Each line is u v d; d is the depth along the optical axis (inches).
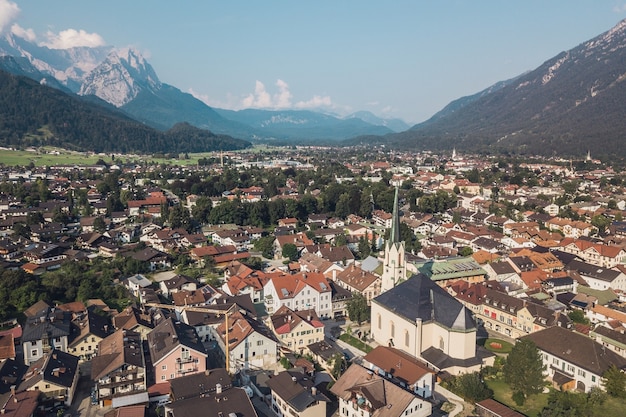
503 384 4596.5
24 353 4879.4
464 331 4690.0
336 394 4106.8
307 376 4485.7
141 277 7431.1
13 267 7805.1
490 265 7628.0
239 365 4936.0
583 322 6053.2
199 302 6358.3
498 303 6048.2
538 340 4955.7
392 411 3713.1
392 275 6053.2
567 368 4621.1
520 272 7416.3
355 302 6171.3
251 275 7288.4
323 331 5526.6
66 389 4163.4
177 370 4549.7
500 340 5728.3
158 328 5172.2
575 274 7667.3
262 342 5034.5
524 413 4156.0
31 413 3814.0
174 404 3732.8
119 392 4252.0
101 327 5423.2
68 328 5157.5
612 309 6141.7
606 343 5201.8
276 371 4950.8
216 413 3671.3
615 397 4227.4
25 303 6181.1
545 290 6948.8
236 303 6156.5
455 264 7603.4
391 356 4603.8
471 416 4101.9
